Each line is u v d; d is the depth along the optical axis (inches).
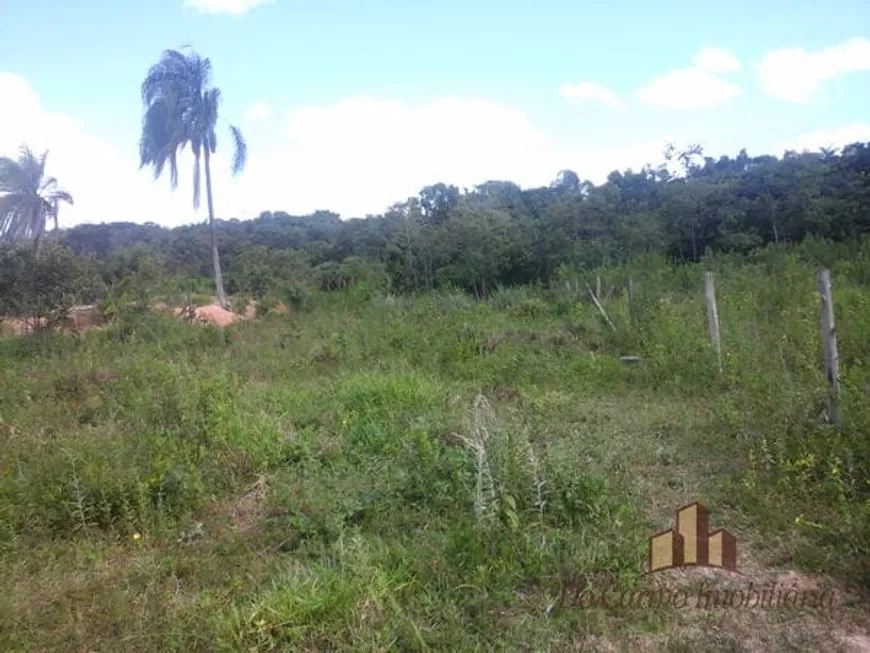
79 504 176.9
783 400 218.2
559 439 234.4
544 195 1190.3
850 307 352.5
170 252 1374.3
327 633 123.7
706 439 228.1
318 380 351.6
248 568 152.9
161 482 187.3
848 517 154.3
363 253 1005.8
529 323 553.9
